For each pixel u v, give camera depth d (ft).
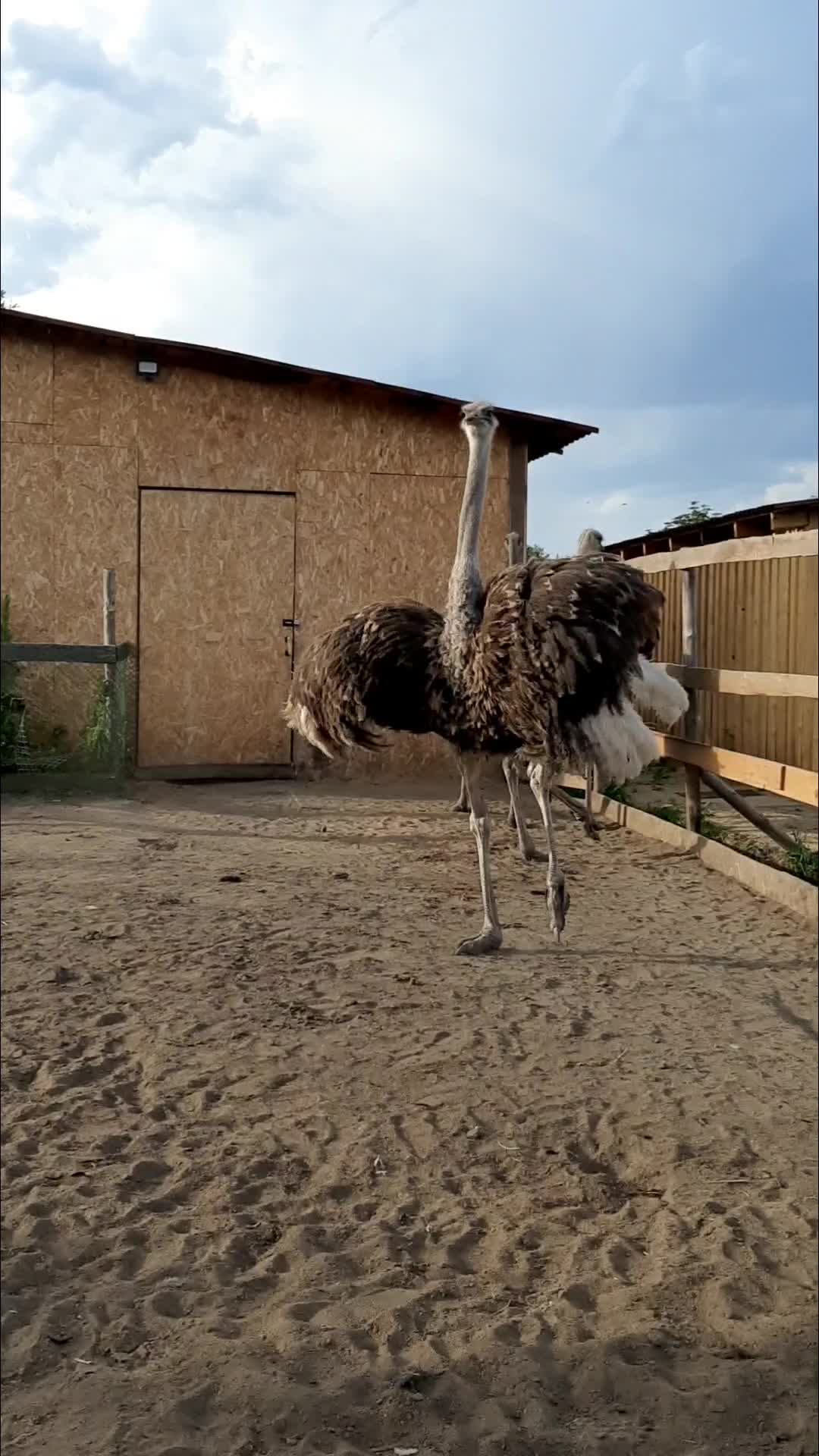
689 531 41.96
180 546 39.37
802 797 22.53
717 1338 9.76
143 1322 9.78
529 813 32.86
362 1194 11.91
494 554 41.01
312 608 40.24
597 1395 9.05
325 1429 8.61
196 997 16.98
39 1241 10.89
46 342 38.24
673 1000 17.44
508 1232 11.26
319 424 40.06
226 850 27.17
